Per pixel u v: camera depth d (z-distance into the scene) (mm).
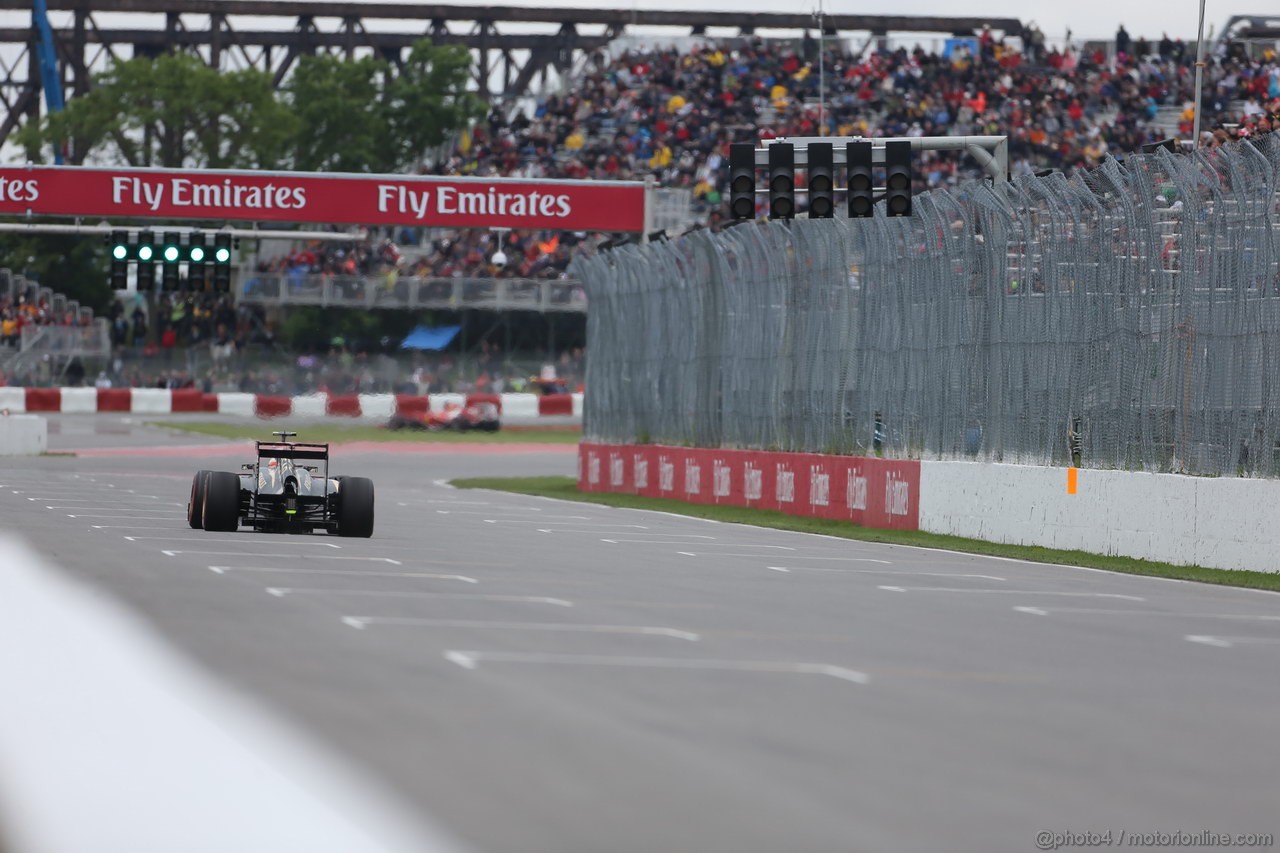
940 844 22547
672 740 28703
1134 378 80188
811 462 110000
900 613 50938
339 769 25781
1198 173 75500
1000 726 31109
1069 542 83812
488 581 56906
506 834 22234
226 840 21766
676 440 130625
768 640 42750
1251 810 25156
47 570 55312
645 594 54250
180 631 40594
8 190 152125
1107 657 41750
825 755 27891
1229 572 72438
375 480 149875
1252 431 72750
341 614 45125
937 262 96750
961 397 94625
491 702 31750
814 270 110500
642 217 157000
